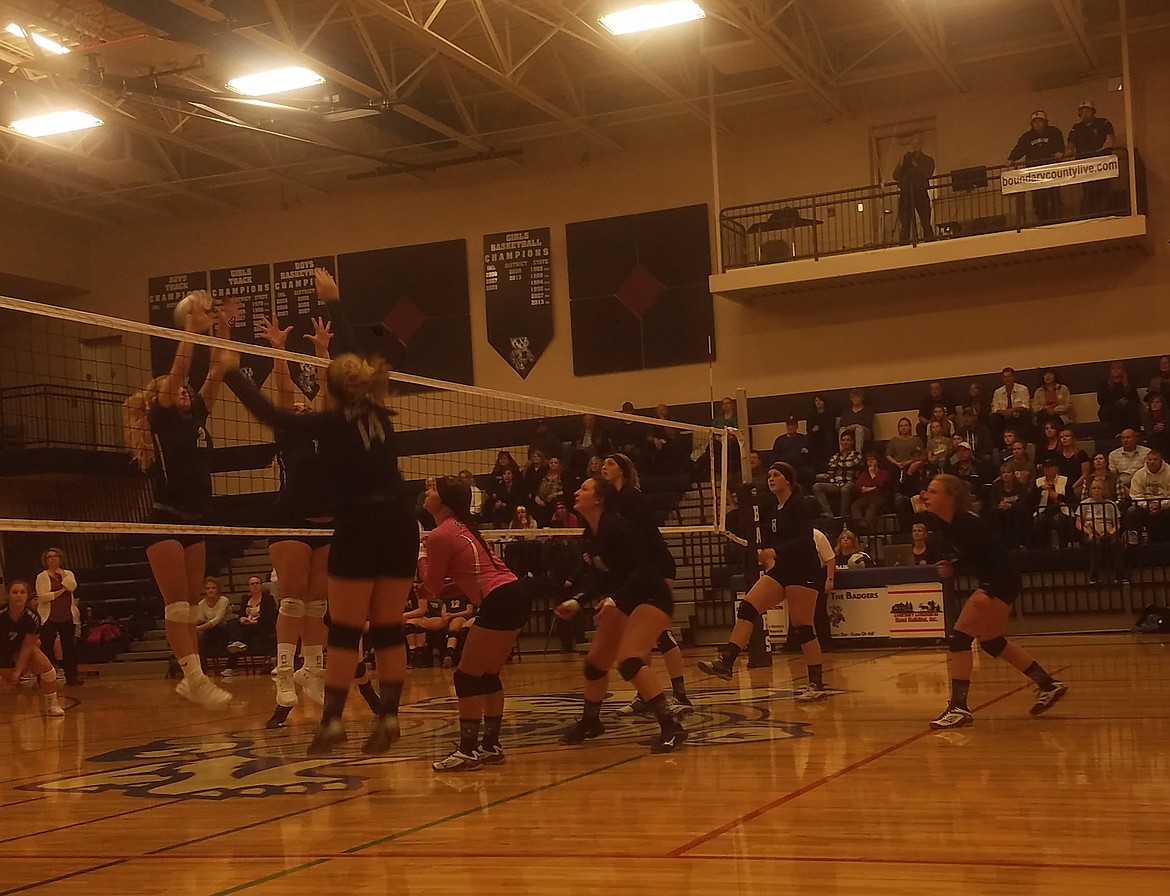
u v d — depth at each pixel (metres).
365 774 5.88
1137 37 18.25
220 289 23.11
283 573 7.89
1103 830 3.81
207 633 17.19
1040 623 14.79
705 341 20.36
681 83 19.66
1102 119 17.27
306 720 8.88
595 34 16.31
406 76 18.94
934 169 18.58
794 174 20.02
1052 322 18.58
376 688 11.66
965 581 15.55
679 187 20.66
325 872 3.70
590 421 19.23
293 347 22.55
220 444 21.12
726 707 8.12
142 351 23.31
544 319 21.25
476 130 20.52
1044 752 5.53
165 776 6.25
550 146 21.39
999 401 17.72
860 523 16.25
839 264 18.58
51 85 17.23
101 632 18.81
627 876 3.45
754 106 20.22
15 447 20.88
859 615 13.93
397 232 22.22
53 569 16.30
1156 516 14.55
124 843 4.39
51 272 23.22
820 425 18.58
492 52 18.38
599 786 5.12
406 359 21.92
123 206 23.11
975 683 9.02
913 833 3.87
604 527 6.36
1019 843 3.66
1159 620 13.83
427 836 4.20
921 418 17.86
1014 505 15.12
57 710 11.30
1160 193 18.05
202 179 21.41
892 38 18.16
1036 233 17.52
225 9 15.41
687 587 17.31
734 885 3.28
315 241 22.67
